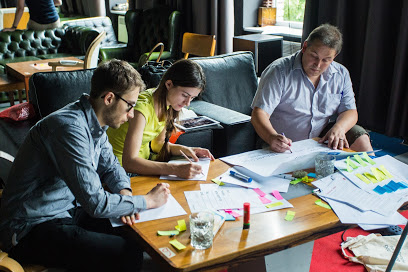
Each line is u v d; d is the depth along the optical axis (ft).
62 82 8.79
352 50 12.35
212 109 9.58
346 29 12.07
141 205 4.87
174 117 6.67
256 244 4.23
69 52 19.42
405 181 5.62
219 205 4.97
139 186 5.53
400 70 11.05
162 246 4.21
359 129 7.84
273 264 5.38
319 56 7.29
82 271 5.20
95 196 4.85
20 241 5.31
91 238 5.21
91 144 5.26
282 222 4.63
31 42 18.81
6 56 18.40
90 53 13.51
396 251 3.96
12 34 18.51
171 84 6.37
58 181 5.38
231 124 8.88
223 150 9.14
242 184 5.46
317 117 8.26
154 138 7.30
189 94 6.37
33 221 5.33
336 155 6.21
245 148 9.36
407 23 10.66
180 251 4.12
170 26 16.61
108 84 5.02
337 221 4.68
